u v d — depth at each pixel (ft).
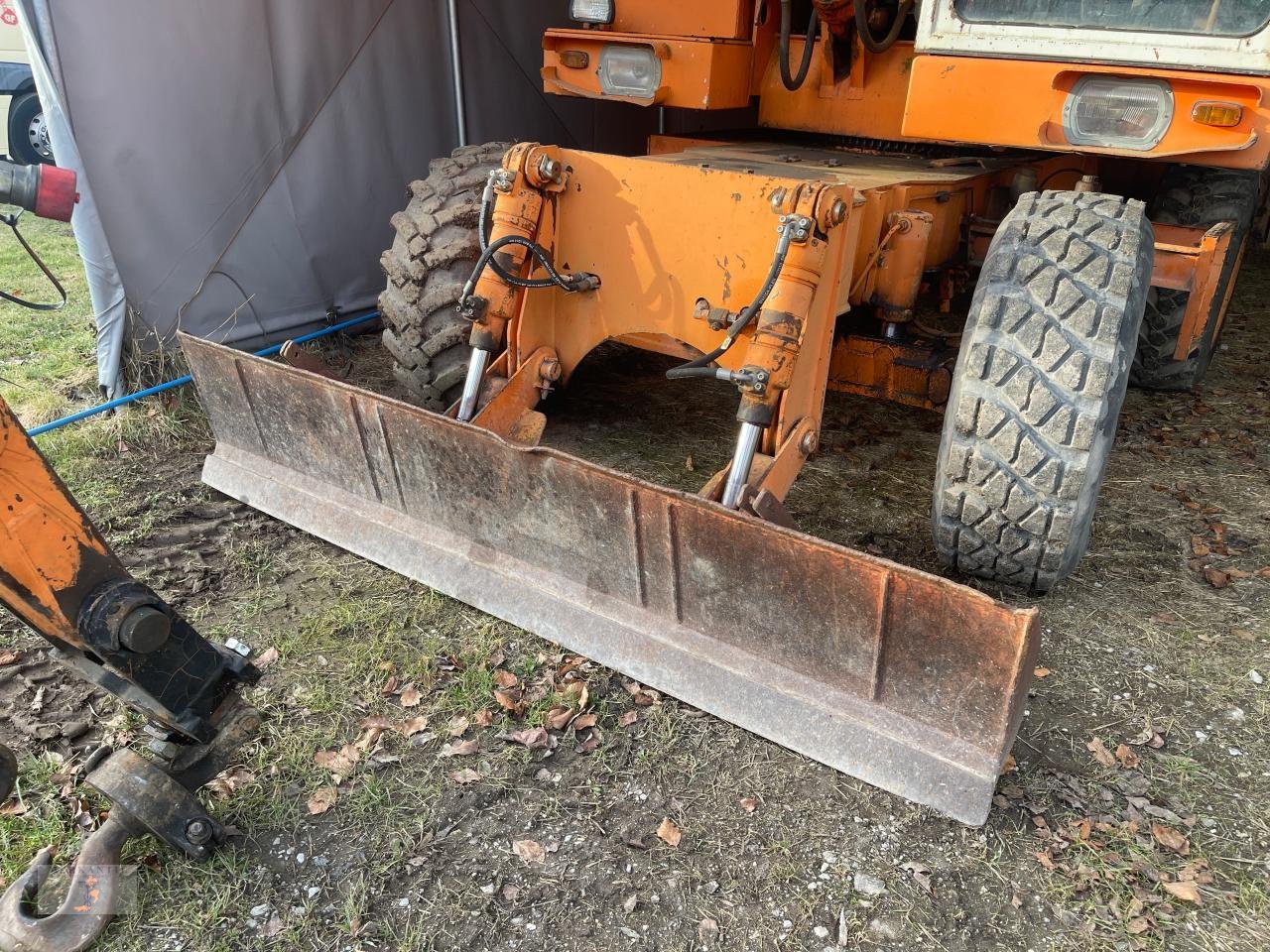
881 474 12.80
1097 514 11.84
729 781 7.66
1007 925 6.51
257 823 7.29
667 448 13.42
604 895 6.73
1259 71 8.70
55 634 6.00
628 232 9.74
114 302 13.29
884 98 13.06
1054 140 9.87
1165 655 9.18
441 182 11.77
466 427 8.43
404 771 7.83
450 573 9.56
